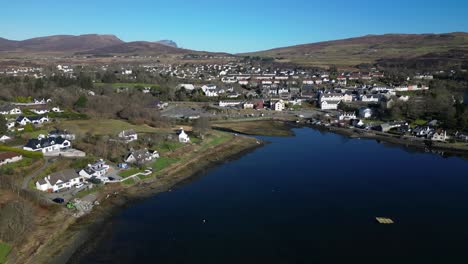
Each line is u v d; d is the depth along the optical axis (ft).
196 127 536.42
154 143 448.65
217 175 380.78
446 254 230.48
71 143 422.00
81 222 264.31
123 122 565.12
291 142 533.14
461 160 440.45
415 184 353.92
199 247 236.22
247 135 577.02
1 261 205.67
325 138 562.25
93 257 221.66
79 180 324.39
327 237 250.78
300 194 327.67
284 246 238.68
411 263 220.43
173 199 314.14
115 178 337.72
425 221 275.18
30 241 230.07
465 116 576.20
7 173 311.88
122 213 283.79
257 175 380.17
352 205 303.68
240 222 271.69
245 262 220.02
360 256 227.61
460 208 298.56
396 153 471.21
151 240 243.60
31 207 261.65
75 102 634.02
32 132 463.42
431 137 529.45
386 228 264.11
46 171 331.16
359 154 464.65
